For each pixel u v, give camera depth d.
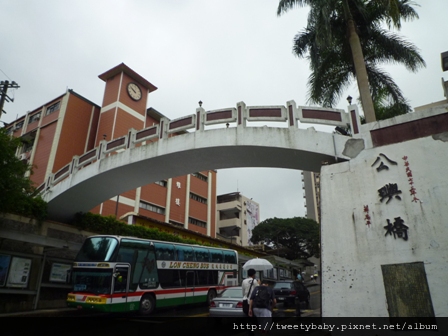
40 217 15.36
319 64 15.33
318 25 13.16
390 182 9.38
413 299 8.02
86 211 17.58
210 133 12.52
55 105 30.45
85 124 30.17
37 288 14.20
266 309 7.82
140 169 14.13
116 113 30.14
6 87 18.73
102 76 32.88
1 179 11.02
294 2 14.12
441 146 9.13
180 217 35.53
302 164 12.29
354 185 9.86
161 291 14.01
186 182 37.88
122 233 19.34
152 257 14.03
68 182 15.59
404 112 15.70
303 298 17.72
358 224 9.33
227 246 32.59
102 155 14.94
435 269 8.02
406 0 14.48
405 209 8.89
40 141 29.12
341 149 10.66
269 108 12.26
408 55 14.84
